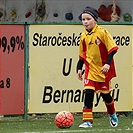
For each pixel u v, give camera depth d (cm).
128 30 3400
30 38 3297
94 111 3394
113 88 3412
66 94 3359
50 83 3341
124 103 3428
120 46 3400
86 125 2942
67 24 3322
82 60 3005
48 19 4509
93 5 4500
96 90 2962
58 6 4512
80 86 3362
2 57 3272
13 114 3322
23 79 3309
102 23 3378
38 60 3316
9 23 3259
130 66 3422
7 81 3294
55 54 3331
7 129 3020
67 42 3334
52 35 3319
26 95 3325
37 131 2897
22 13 4494
